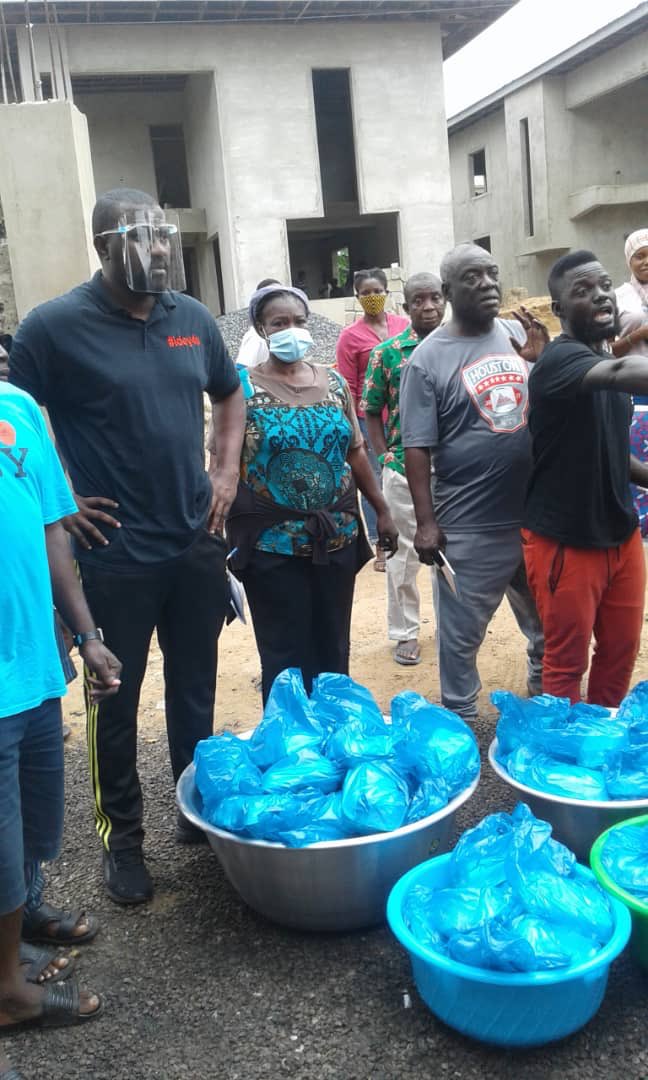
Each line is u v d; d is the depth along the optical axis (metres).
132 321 2.94
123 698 3.11
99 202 2.84
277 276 23.52
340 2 21.69
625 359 3.13
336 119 28.98
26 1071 2.43
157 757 4.27
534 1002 2.26
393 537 3.94
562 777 2.99
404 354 5.07
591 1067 2.33
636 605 3.75
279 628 3.62
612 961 2.53
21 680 2.38
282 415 3.45
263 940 2.91
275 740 3.01
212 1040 2.50
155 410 2.96
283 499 3.48
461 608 4.08
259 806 2.71
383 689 4.87
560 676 3.73
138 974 2.78
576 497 3.48
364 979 2.70
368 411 5.33
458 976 2.27
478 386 3.91
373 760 2.91
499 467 3.94
